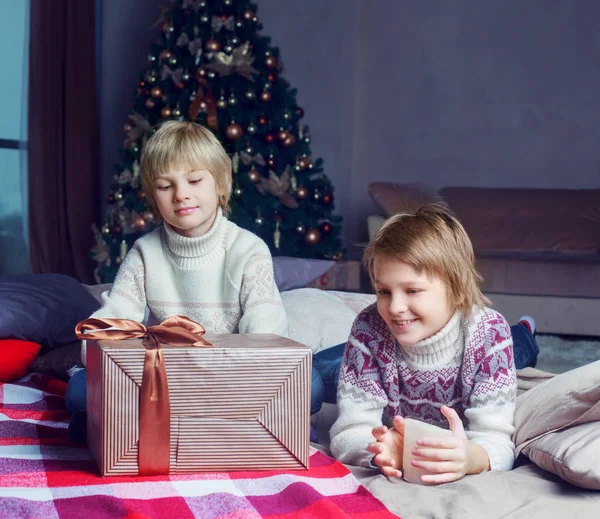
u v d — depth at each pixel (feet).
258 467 3.50
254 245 4.83
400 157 17.10
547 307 12.03
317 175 15.70
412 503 3.26
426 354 3.93
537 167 16.84
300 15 15.90
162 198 4.55
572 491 3.36
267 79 11.56
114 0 14.89
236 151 10.96
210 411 3.43
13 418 4.45
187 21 11.37
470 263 3.91
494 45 16.83
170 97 11.18
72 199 13.80
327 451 4.18
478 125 16.96
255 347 3.48
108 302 4.79
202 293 4.80
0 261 13.08
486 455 3.67
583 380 3.67
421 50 17.01
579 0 16.53
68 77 13.73
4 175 13.15
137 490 3.18
